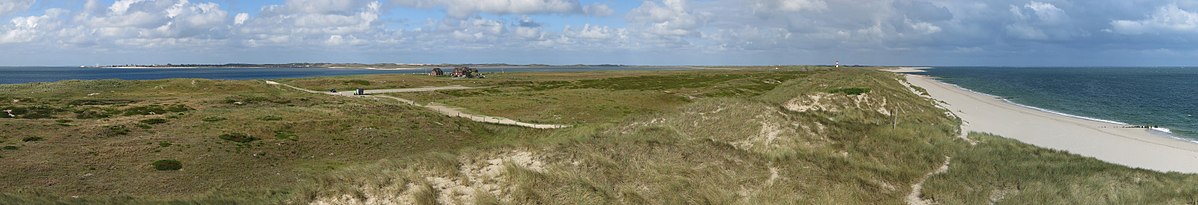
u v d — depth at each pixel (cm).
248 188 2748
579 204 1752
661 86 10388
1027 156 3011
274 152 3641
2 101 5597
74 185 2678
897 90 7606
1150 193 2167
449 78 13125
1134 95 10594
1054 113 6931
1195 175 2739
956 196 2103
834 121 3544
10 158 3006
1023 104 8444
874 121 4206
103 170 2966
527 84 10925
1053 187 2209
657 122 3669
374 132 4409
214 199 2308
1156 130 5278
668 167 2147
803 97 4984
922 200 2112
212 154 3419
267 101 6366
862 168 2416
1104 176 2431
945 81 17112
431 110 6341
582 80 12238
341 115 5119
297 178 3056
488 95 8138
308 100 6706
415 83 11050
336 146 3944
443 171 2002
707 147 2467
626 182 1980
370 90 9400
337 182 2041
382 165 2228
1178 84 15312
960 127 4603
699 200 1878
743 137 3083
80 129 3891
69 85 8125
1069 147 4009
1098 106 8119
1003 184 2292
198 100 6197
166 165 3112
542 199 1764
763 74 14862
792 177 2191
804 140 2903
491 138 4694
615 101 7156
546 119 5738
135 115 4831
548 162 2081
